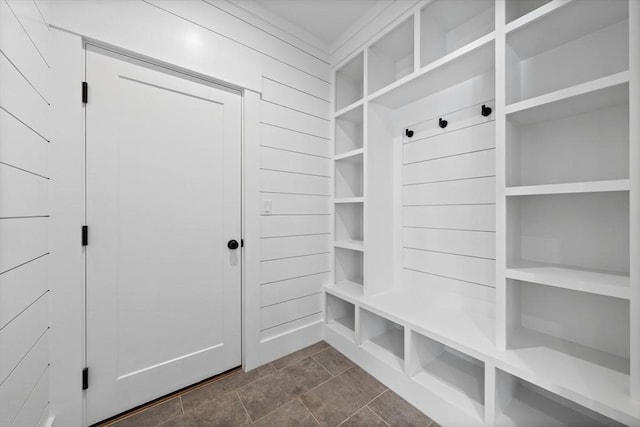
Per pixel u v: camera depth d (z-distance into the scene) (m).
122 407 1.37
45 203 1.12
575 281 0.98
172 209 1.52
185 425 1.30
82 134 1.24
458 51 1.35
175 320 1.53
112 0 1.30
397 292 1.95
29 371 0.98
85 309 1.26
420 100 1.89
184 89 1.55
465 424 1.21
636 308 0.85
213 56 1.62
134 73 1.40
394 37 1.82
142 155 1.42
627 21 1.10
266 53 1.86
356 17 1.93
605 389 0.92
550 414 1.20
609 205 1.16
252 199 1.79
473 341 1.25
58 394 1.18
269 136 1.89
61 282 1.18
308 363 1.85
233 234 1.74
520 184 1.39
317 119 2.16
